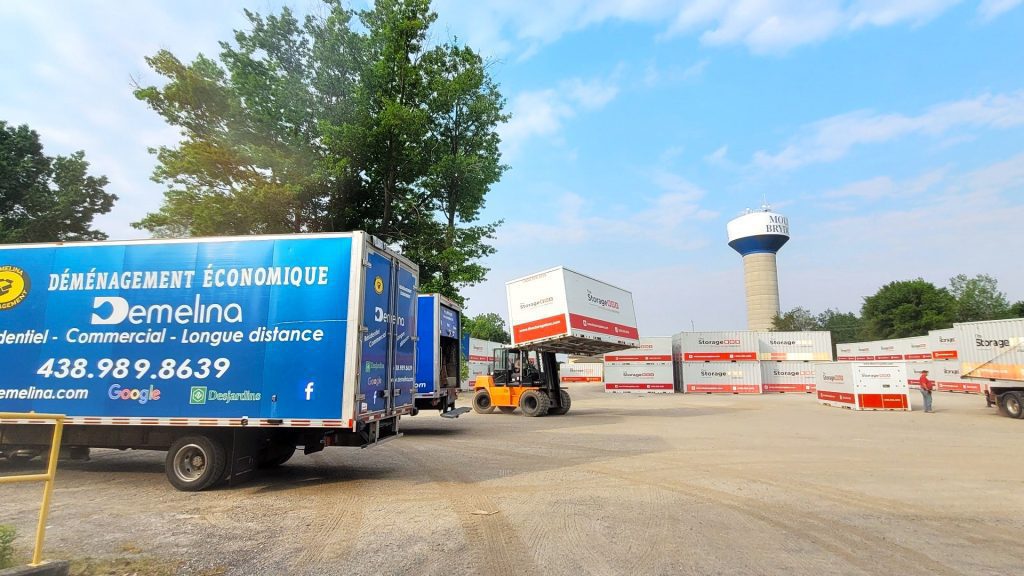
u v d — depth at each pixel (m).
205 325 7.69
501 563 4.69
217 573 4.46
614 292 22.33
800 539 5.39
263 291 7.68
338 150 24.17
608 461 10.01
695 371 39.38
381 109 25.64
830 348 38.66
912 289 62.50
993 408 22.88
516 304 21.08
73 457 8.16
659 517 6.18
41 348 7.91
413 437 13.84
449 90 26.73
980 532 5.66
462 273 27.44
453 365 15.92
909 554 4.95
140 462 9.80
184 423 7.49
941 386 34.97
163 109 23.36
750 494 7.36
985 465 9.60
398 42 25.72
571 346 21.45
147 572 4.47
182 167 22.11
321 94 25.95
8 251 8.20
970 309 71.38
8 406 7.83
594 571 4.49
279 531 5.64
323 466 9.54
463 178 28.28
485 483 8.07
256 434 7.95
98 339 7.83
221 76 23.84
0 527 4.03
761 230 82.75
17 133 29.53
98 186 31.44
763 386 39.12
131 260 7.99
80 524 5.90
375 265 8.16
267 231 23.91
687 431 14.97
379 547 5.12
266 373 7.48
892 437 13.55
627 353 40.56
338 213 26.02
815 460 10.08
